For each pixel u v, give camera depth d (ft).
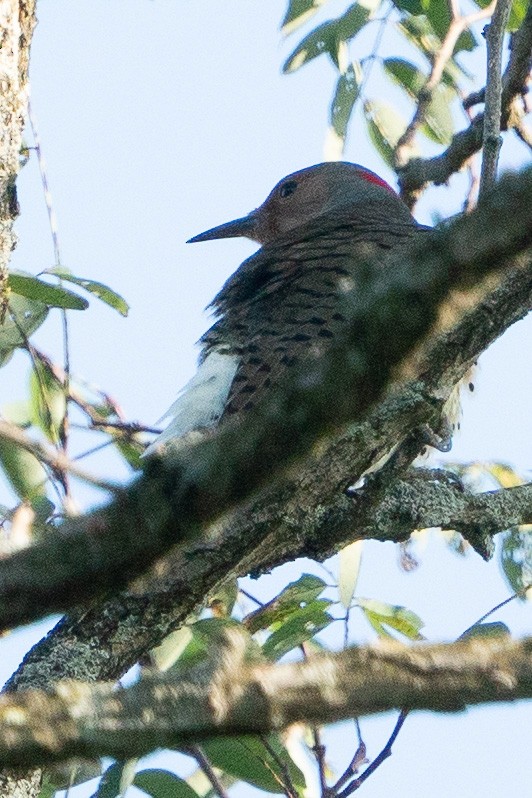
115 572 12.84
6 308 29.96
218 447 12.62
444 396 26.66
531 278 25.71
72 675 26.20
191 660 29.37
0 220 29.40
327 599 31.73
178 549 12.92
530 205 12.04
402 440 27.96
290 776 29.25
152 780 29.37
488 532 31.63
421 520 30.78
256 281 37.47
